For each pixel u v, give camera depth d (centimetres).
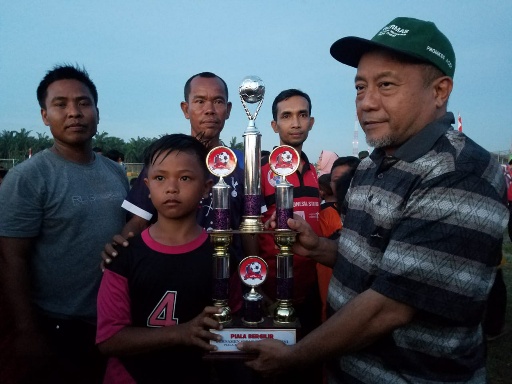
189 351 154
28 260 196
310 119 317
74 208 199
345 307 125
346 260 145
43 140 5488
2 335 205
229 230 147
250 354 138
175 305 151
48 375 199
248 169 154
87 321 204
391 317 119
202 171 158
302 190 293
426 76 130
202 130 239
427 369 126
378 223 133
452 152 124
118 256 154
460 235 115
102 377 210
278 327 142
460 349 126
